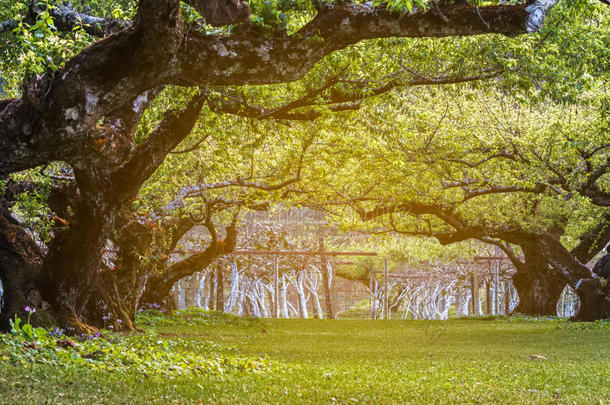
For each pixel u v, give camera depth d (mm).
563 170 27672
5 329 17172
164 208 25359
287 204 33594
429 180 32031
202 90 16016
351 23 11250
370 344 22484
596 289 34219
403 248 64250
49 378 8375
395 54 18516
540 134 27547
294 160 27125
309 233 61250
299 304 65312
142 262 24844
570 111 27891
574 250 42031
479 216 40062
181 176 26297
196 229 57438
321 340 24578
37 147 11328
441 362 15461
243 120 20672
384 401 8852
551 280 43062
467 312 69188
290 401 8531
